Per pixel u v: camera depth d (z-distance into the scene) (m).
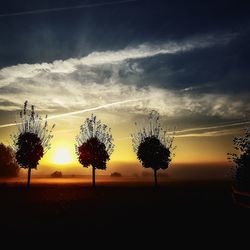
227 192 39.75
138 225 15.52
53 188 50.50
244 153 18.75
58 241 11.94
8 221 17.19
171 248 10.59
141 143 50.50
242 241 11.23
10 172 91.31
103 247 10.90
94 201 28.95
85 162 51.72
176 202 27.00
